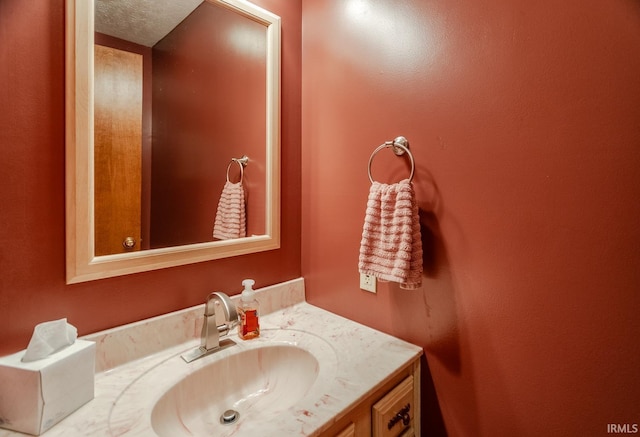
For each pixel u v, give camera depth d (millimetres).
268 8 1145
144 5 886
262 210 1175
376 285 1053
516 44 739
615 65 619
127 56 849
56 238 737
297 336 1015
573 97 669
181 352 898
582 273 675
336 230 1162
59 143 731
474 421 855
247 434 604
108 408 671
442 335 905
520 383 771
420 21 905
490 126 788
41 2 696
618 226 629
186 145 970
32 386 584
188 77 977
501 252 786
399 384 882
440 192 886
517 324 770
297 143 1265
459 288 864
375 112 1022
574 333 690
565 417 711
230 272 1082
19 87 676
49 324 647
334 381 776
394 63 969
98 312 806
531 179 732
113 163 822
